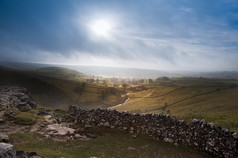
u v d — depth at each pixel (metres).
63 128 25.52
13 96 44.47
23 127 24.58
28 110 35.62
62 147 19.17
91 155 17.39
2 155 9.38
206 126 18.98
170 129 21.72
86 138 22.80
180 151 18.64
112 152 18.44
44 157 14.13
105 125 26.86
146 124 24.03
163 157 17.33
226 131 17.56
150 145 20.38
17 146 17.52
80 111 32.88
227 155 16.69
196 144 19.03
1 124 24.97
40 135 22.22
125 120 26.09
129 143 21.05
